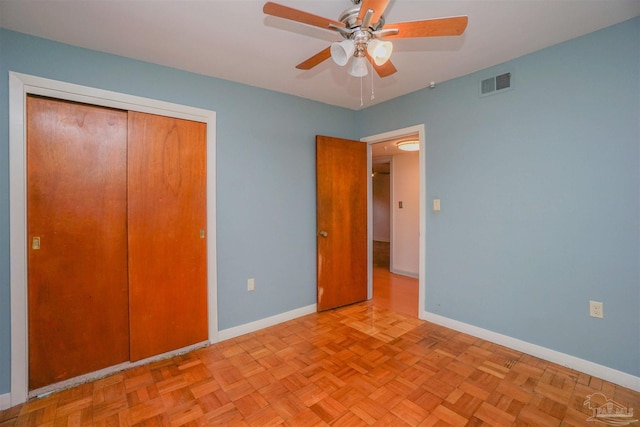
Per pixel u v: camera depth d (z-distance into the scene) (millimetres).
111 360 2221
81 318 2115
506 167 2469
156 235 2377
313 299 3350
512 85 2408
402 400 1854
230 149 2730
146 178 2328
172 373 2184
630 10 1783
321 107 3375
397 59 2381
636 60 1873
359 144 3580
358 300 3650
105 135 2186
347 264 3529
